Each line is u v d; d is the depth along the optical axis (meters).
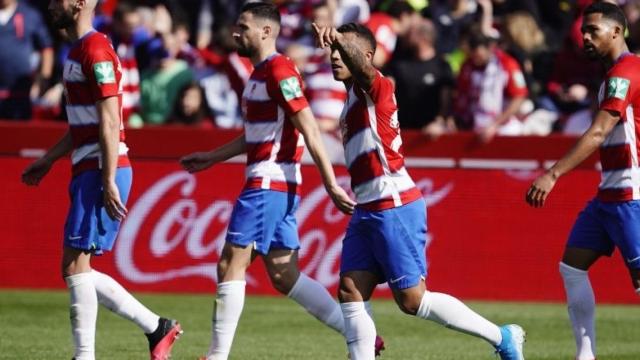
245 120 25.41
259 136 25.11
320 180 40.31
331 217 40.38
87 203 24.17
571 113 47.75
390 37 49.75
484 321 24.11
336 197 24.56
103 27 52.34
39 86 50.16
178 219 41.03
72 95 24.19
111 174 23.58
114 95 23.69
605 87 24.59
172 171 40.97
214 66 49.81
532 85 47.31
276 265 25.70
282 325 34.88
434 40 48.00
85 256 24.53
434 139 40.25
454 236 40.34
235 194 40.72
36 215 41.50
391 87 22.98
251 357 29.06
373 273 23.55
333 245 40.38
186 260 41.03
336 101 46.28
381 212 23.00
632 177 25.27
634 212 25.33
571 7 54.72
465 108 45.44
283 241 25.61
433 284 40.47
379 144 22.92
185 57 50.31
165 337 25.81
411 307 23.47
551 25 54.88
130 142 41.00
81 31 24.16
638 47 46.31
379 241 23.11
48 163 27.08
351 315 23.45
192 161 27.88
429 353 30.17
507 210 40.06
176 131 40.78
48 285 41.62
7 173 41.47
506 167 40.03
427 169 40.41
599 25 24.97
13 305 37.81
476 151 40.12
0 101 49.09
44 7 55.03
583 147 24.34
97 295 25.25
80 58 23.84
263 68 25.03
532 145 39.78
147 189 41.06
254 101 25.11
